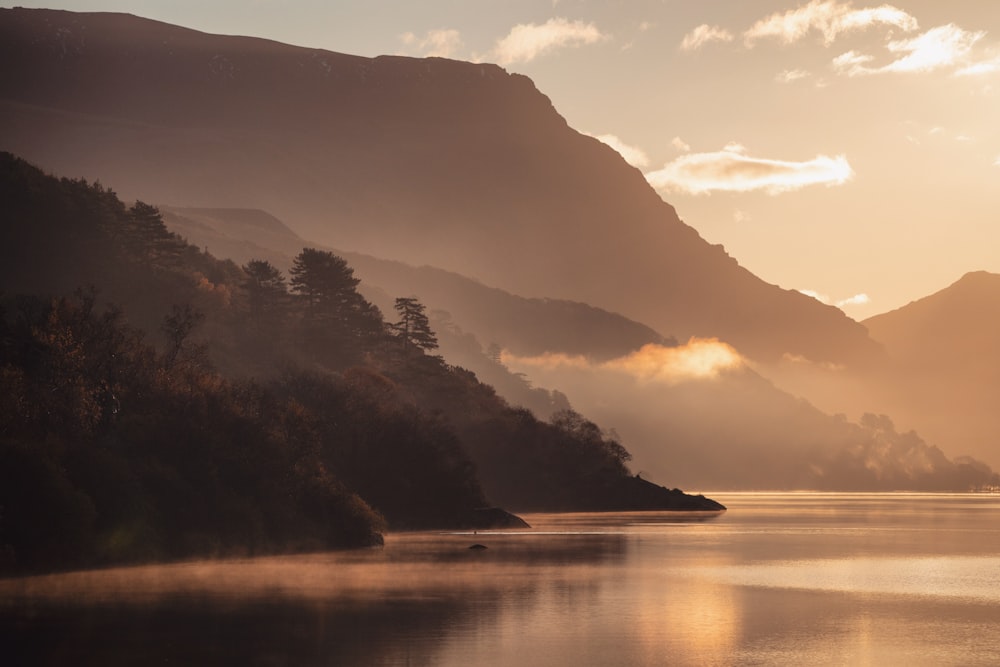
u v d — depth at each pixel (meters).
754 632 84.75
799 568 138.62
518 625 87.12
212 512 138.00
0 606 92.81
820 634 84.12
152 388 146.62
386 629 84.38
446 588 110.81
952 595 109.38
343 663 71.38
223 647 76.25
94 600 97.00
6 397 120.62
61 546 113.81
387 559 143.38
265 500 148.00
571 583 117.81
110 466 125.62
